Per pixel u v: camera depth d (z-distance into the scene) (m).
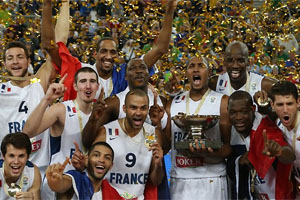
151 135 5.05
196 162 5.29
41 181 5.01
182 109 5.44
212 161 5.29
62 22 5.93
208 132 5.33
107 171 4.71
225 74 5.89
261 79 5.76
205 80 5.42
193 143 5.08
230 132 5.30
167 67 6.24
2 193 4.72
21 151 4.61
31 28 6.61
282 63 6.32
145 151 5.00
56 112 5.12
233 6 6.45
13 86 5.47
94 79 5.17
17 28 7.10
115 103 5.41
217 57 6.44
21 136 4.64
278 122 5.04
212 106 5.37
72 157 4.79
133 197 4.94
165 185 5.17
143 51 6.36
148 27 6.56
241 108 4.95
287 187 4.88
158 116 5.06
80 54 6.59
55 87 4.86
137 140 5.01
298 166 4.84
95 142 4.98
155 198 5.07
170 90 5.75
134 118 4.90
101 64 5.72
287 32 6.59
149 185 5.10
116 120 5.11
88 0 6.82
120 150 4.95
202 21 6.30
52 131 5.21
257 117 5.09
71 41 7.48
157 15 6.84
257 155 4.88
